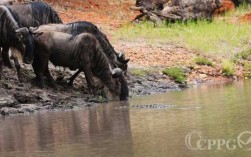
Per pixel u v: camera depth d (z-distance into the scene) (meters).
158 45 57.31
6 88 40.88
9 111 38.09
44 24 43.25
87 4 73.88
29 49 41.22
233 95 41.84
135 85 47.41
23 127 33.47
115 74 42.03
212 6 69.38
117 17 71.62
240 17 72.12
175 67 52.19
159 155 25.97
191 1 68.44
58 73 45.66
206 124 31.66
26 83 42.31
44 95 40.84
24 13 43.28
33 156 27.05
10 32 41.62
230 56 56.88
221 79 52.53
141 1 70.88
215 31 63.16
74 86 44.09
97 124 33.28
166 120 33.44
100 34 43.09
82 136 30.38
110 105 40.25
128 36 60.53
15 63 42.22
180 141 28.14
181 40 59.62
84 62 42.25
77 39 42.19
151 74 50.00
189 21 67.94
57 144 28.97
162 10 68.75
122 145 28.06
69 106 39.97
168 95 43.81
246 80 51.91
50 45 42.03
